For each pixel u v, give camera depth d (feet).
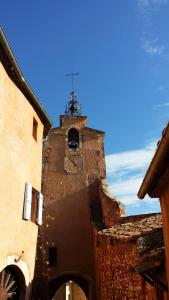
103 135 76.84
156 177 21.44
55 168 71.61
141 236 41.42
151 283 29.55
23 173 33.47
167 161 19.08
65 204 67.92
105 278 49.06
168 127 15.81
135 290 40.24
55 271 62.13
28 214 33.04
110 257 47.70
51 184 69.82
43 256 54.03
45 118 40.70
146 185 22.86
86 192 69.56
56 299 88.07
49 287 63.46
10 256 29.40
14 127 31.91
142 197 25.39
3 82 29.63
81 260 63.05
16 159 31.99
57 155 73.10
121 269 44.04
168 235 21.89
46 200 67.92
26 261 32.94
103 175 71.87
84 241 64.69
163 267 25.18
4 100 29.86
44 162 71.92
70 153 73.51
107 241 48.78
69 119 77.61
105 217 63.36
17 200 31.55
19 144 32.86
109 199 63.93
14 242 30.42
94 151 74.49
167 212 22.06
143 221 51.98
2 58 28.86
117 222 60.90
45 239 64.23
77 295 97.14
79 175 71.31
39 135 39.55
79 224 66.18
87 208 67.72
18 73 31.17
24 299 31.71
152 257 24.67
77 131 77.10
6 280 29.86
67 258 63.21
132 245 41.91
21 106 33.83
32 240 34.94
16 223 31.01
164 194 22.71
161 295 28.99
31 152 36.06
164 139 16.76
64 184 70.08
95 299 59.31
